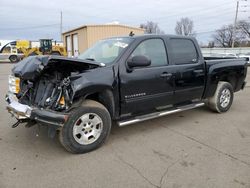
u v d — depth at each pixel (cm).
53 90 345
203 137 423
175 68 447
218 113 568
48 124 327
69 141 342
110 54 409
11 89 391
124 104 390
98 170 313
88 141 360
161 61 435
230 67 555
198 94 505
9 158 342
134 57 374
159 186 280
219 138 419
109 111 384
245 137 424
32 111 333
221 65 537
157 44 434
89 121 357
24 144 388
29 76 342
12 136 418
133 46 399
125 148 377
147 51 418
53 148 374
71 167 320
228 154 357
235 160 339
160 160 339
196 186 279
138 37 414
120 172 308
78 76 338
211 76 515
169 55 446
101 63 370
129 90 389
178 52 463
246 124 492
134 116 420
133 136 425
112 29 2680
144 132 445
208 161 336
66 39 3384
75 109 342
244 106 641
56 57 322
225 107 570
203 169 315
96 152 363
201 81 500
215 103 550
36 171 309
